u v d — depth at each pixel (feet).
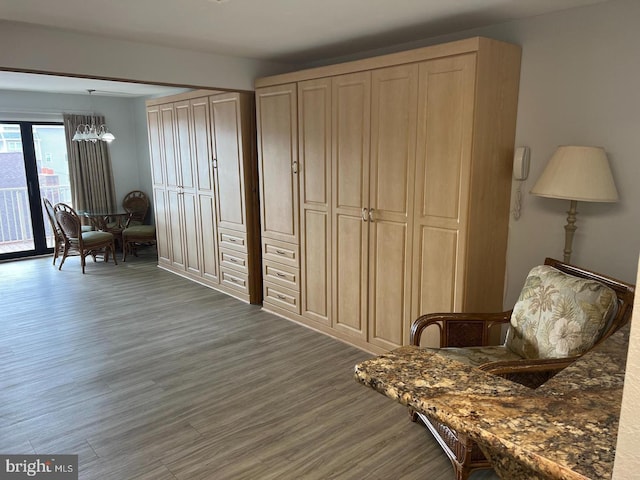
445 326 8.28
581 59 8.45
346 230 11.59
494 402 2.99
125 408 9.05
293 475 7.15
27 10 8.52
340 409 9.00
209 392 9.66
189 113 16.48
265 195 13.91
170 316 14.21
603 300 6.70
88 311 14.62
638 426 1.91
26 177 21.16
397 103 9.87
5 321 13.73
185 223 17.93
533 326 7.47
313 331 12.96
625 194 8.20
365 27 9.88
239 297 15.88
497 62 8.78
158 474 7.18
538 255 9.53
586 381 3.48
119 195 23.50
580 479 2.26
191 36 10.62
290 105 12.46
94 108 22.15
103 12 8.68
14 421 8.59
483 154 8.98
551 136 9.03
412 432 8.25
